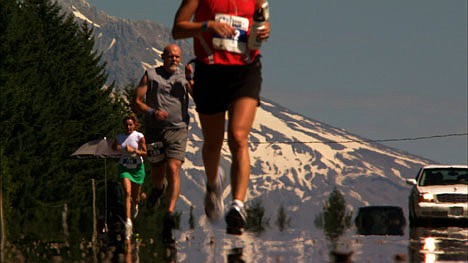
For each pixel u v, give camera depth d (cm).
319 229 2586
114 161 9069
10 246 1723
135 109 2086
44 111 7981
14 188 6988
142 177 2381
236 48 1100
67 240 1939
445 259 1404
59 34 9856
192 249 1645
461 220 3684
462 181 3672
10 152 7500
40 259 1422
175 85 2081
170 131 2070
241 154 1066
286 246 1738
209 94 1111
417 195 3572
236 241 1903
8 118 7400
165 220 2019
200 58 1110
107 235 2156
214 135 1150
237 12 1112
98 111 9625
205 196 1202
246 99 1091
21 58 7788
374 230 2539
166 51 2086
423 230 2662
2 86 7394
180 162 2073
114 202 2742
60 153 8131
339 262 1354
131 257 1462
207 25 1084
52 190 8006
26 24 8662
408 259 1407
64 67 9531
